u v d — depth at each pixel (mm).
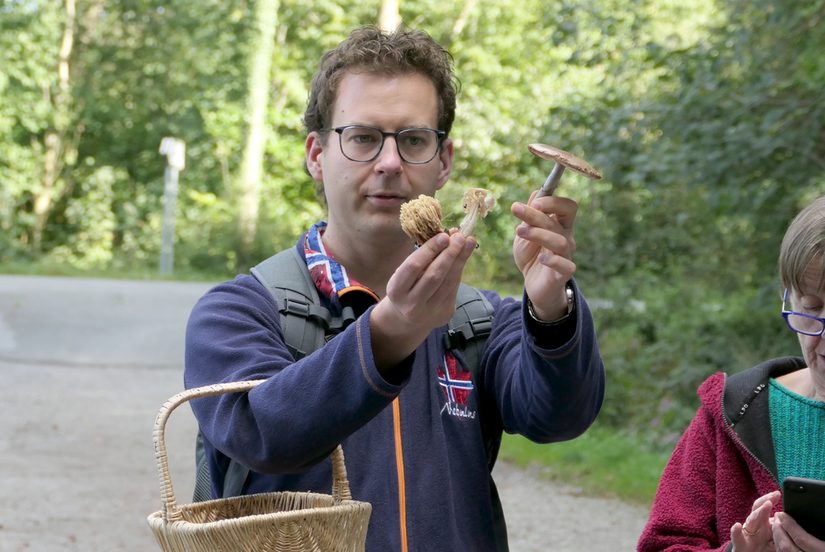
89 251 29500
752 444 2236
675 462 2395
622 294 10062
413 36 2334
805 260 2049
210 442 2098
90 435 9023
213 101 30906
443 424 2264
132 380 12094
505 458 8492
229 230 27266
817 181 7926
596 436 8930
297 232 28266
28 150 30250
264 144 29281
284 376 1856
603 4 9141
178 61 31125
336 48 2375
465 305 2396
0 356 13227
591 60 9289
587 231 10281
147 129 32250
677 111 8078
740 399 2271
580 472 7910
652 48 8391
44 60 29875
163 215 30016
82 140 32344
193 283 24094
